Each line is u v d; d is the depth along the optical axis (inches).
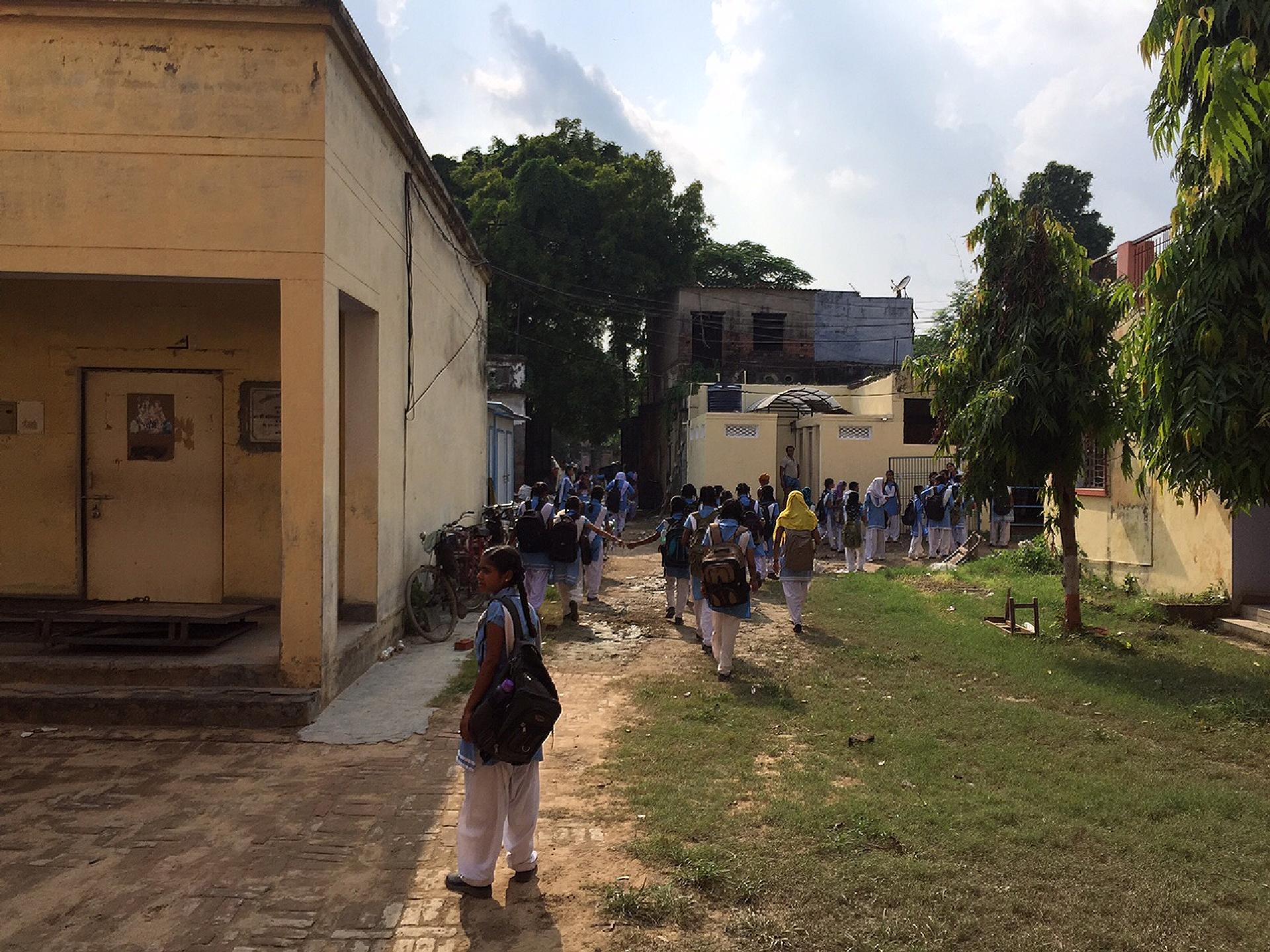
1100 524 547.5
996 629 398.3
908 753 234.1
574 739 246.2
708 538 338.0
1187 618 418.0
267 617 335.0
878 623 419.5
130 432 353.1
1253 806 197.5
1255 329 293.6
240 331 353.4
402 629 367.2
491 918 149.9
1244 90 163.0
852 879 160.9
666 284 1450.5
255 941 142.0
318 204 264.8
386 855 173.3
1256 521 419.8
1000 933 143.3
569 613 423.8
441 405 452.1
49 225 262.2
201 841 177.9
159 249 263.6
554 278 1316.4
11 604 335.3
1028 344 357.4
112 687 260.8
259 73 264.8
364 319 328.5
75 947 139.6
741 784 210.7
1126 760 230.2
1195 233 303.6
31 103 262.1
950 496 717.9
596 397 1347.2
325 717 259.9
